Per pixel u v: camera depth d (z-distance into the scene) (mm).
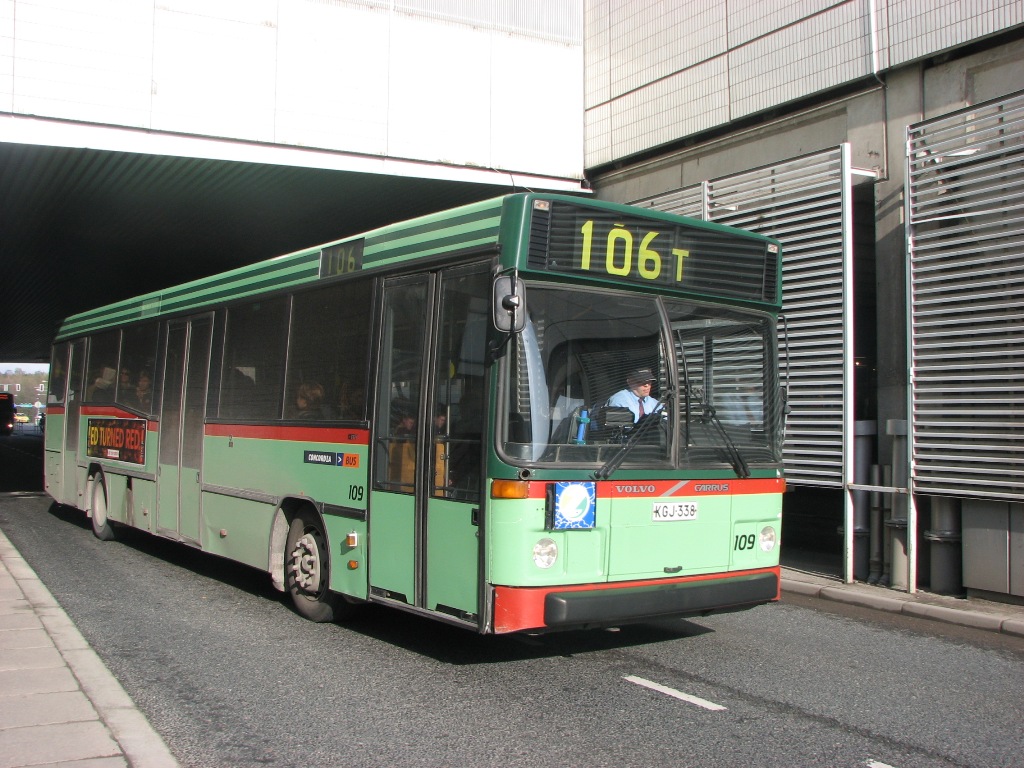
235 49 12773
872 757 4824
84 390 13398
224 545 9086
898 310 10398
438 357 6406
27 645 6641
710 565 6457
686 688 6008
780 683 6191
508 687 5973
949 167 9453
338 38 13398
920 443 9312
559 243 6012
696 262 6637
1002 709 5715
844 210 10188
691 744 4949
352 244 7543
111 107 12078
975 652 7234
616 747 4891
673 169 13859
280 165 13227
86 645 6711
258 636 7297
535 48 14875
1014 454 8594
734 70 12609
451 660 6633
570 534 5840
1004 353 8719
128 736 4875
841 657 6977
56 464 14617
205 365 9750
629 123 14414
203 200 16078
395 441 6730
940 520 9250
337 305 7633
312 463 7695
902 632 7922
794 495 12492
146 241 20375
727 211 11922
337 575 7309
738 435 6711
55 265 23688
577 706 5586
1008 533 8617
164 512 10398
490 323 5926
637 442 6152
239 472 8859
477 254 6148
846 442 10023
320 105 13266
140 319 11539
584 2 15305
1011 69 9609
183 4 12484
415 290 6723
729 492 6574
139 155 12820
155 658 6602
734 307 6848
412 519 6469
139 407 11281
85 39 11977
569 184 15258
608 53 14828
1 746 4617
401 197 15969
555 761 4680
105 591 9031
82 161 13336
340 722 5262
